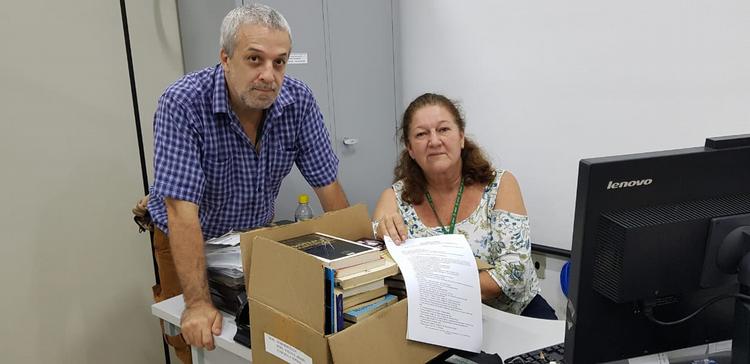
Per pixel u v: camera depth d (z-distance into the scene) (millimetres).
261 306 1036
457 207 1630
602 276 783
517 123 2389
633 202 765
